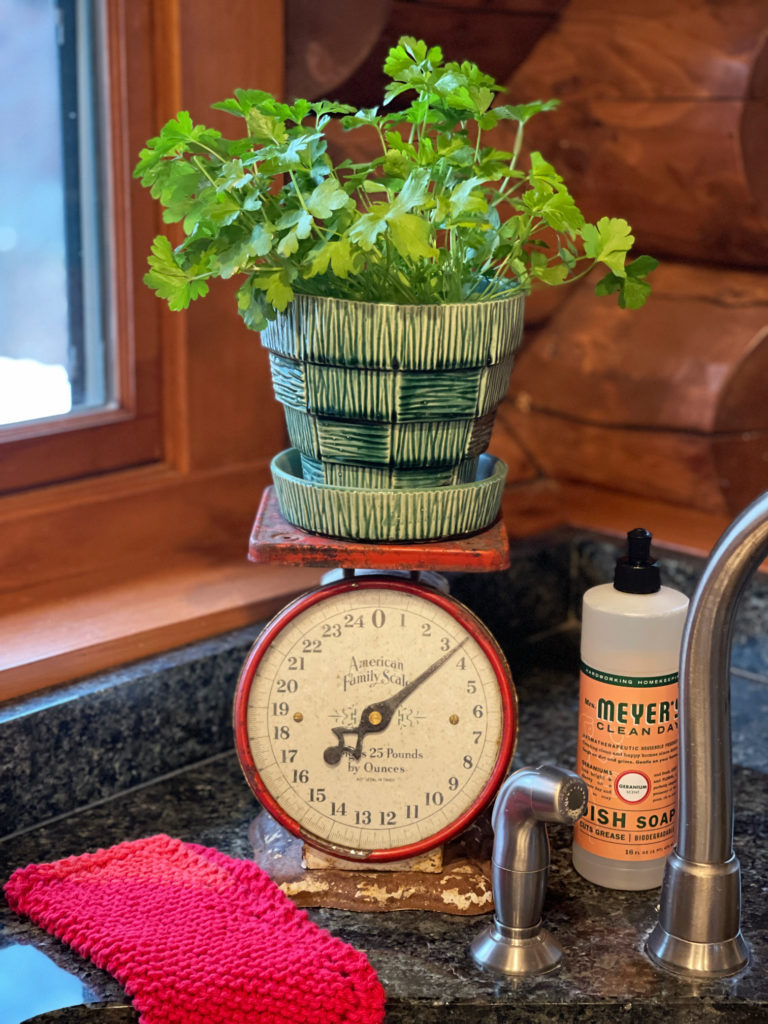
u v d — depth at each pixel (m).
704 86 1.41
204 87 1.25
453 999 0.84
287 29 1.32
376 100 1.36
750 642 1.37
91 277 1.29
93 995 0.83
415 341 0.84
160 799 1.09
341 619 0.92
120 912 0.90
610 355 1.59
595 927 0.93
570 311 1.65
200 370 1.32
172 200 0.87
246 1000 0.82
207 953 0.85
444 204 0.81
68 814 1.06
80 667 1.08
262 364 1.38
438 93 0.88
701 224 1.48
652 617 0.93
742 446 1.53
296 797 0.93
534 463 1.60
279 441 1.43
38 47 1.23
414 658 0.92
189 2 1.22
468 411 0.88
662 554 1.41
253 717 0.93
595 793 0.97
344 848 0.93
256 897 0.93
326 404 0.88
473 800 0.93
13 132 1.24
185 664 1.13
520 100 1.58
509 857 0.86
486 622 1.41
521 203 0.98
